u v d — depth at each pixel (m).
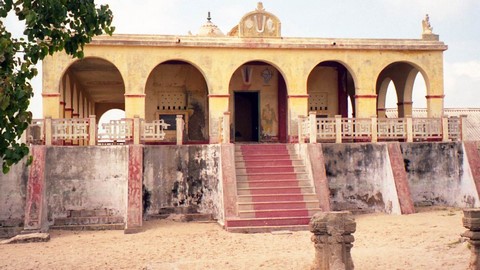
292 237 16.44
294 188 19.00
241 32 22.81
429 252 13.48
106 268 12.86
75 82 28.23
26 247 15.41
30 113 8.48
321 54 23.28
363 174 20.48
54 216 18.50
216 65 22.56
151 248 15.05
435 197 21.16
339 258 10.79
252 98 27.22
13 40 8.52
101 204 18.88
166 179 19.50
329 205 18.47
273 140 26.02
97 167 18.97
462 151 21.22
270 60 22.94
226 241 15.92
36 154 18.08
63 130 19.31
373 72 23.50
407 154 21.12
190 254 14.26
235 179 18.50
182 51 22.31
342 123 21.14
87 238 16.64
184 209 19.50
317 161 19.48
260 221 17.52
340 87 26.81
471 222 11.03
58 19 8.92
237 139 27.03
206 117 25.78
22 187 18.30
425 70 23.81
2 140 8.27
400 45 23.48
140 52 21.94
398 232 16.42
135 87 21.83
